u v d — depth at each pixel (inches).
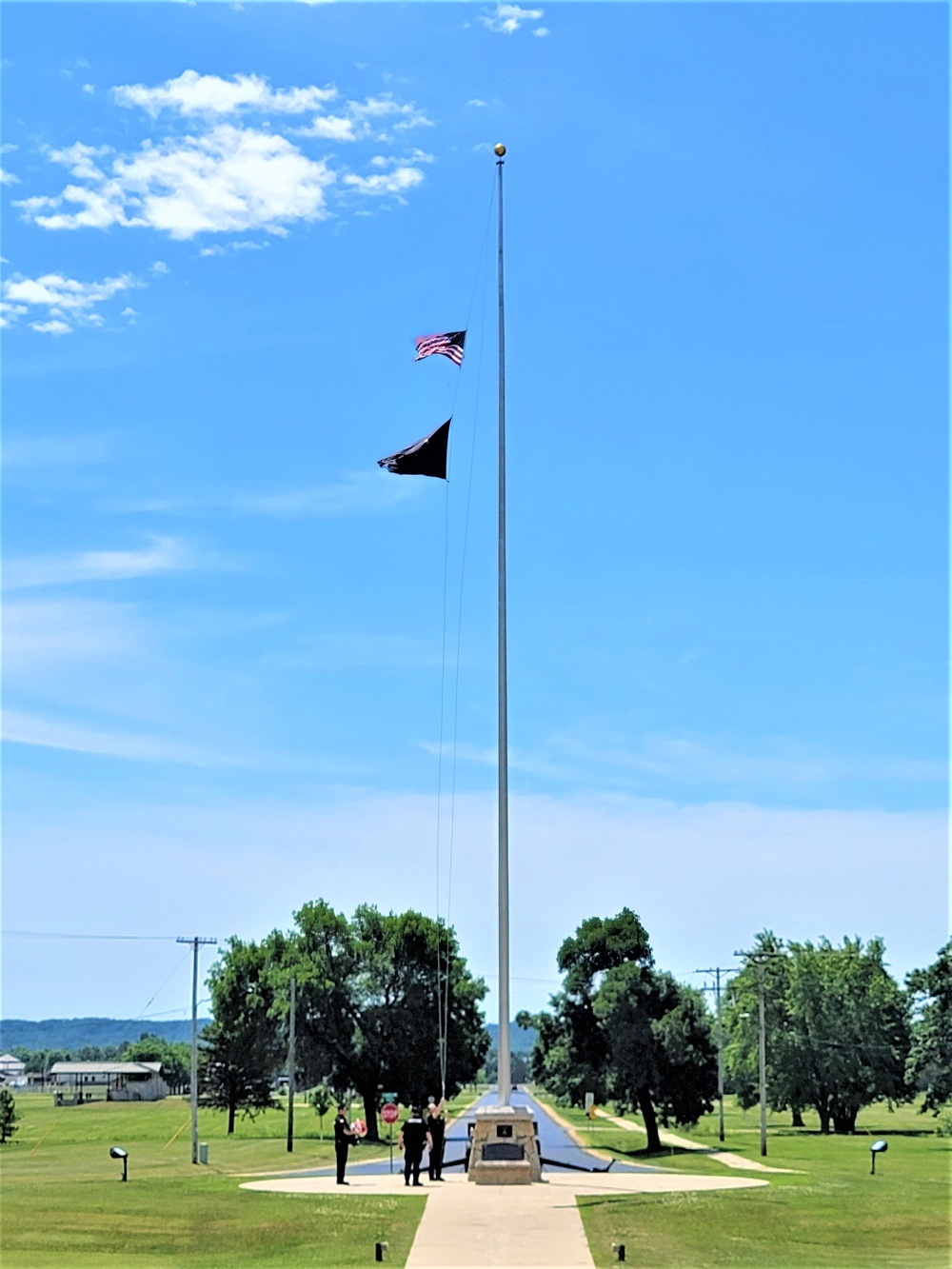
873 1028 4763.8
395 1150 2874.0
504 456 1808.6
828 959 4827.8
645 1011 2970.0
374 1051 3737.7
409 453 1825.8
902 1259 1154.0
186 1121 4891.7
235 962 4069.9
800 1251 1175.6
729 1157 2780.5
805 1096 4751.5
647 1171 1879.9
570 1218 1304.1
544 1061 3516.2
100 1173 2101.4
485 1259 1107.9
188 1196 1526.8
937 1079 4069.9
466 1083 4074.8
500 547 1780.3
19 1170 2263.8
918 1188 1608.0
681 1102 2938.0
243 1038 3998.5
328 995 3718.0
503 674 1748.3
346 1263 1109.7
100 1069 7455.7
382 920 3811.5
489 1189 1540.4
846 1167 2442.2
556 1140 3400.6
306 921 3786.9
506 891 1699.1
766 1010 4847.4
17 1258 1175.6
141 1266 1134.4
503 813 1721.2
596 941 3139.8
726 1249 1171.9
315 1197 1491.1
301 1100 6934.1
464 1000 3868.1
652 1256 1125.7
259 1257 1165.7
